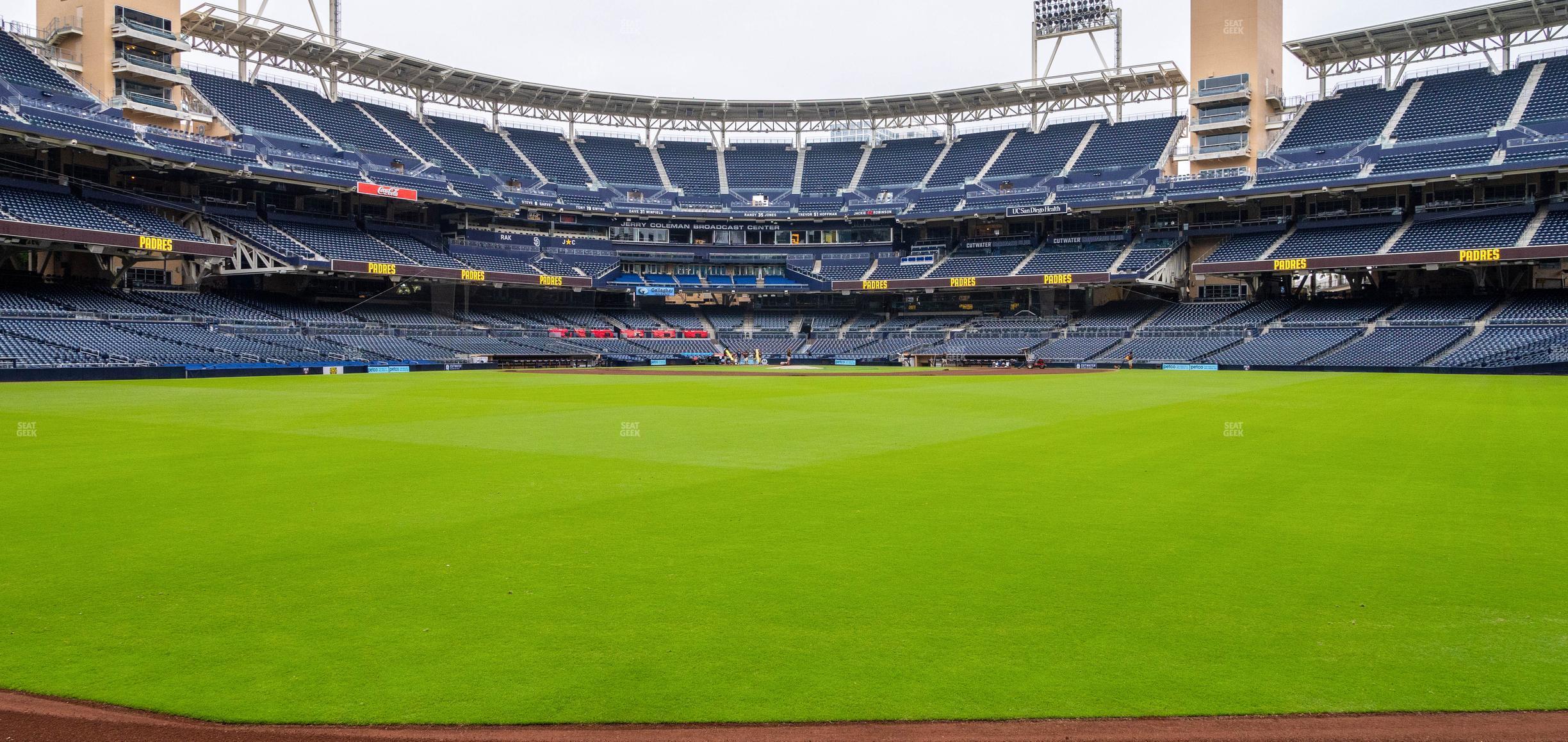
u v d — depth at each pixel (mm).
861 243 100812
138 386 46156
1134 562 10312
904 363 88812
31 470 17391
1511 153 71375
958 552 10797
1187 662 7324
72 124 60281
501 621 8320
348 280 81688
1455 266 73125
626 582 9539
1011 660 7383
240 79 80688
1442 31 81375
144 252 63594
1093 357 81375
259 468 17594
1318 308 78875
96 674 7121
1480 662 7270
